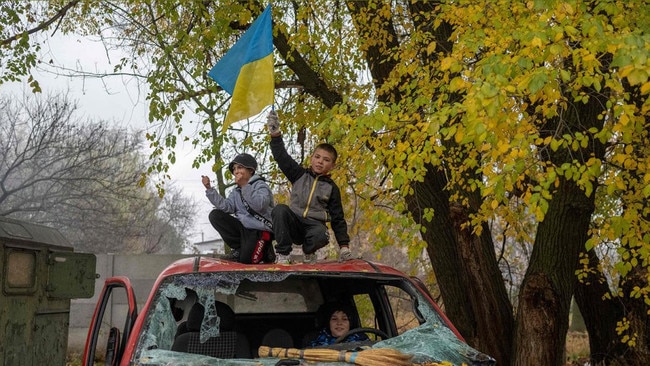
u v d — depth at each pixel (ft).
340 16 36.09
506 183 18.67
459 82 18.17
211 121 35.86
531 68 18.22
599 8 18.30
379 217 24.52
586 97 20.31
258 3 33.55
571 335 73.10
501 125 17.89
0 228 21.53
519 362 26.40
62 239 26.12
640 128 20.38
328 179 19.15
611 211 35.35
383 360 13.83
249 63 21.17
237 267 16.79
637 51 15.08
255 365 13.75
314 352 14.38
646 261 23.41
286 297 19.66
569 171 19.31
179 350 15.81
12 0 35.53
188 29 34.55
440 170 30.32
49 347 24.73
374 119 21.71
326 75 36.11
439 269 30.17
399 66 27.20
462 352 15.07
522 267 46.57
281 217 18.01
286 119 38.17
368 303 23.75
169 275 16.38
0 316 21.04
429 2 29.19
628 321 30.86
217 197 18.80
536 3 16.85
